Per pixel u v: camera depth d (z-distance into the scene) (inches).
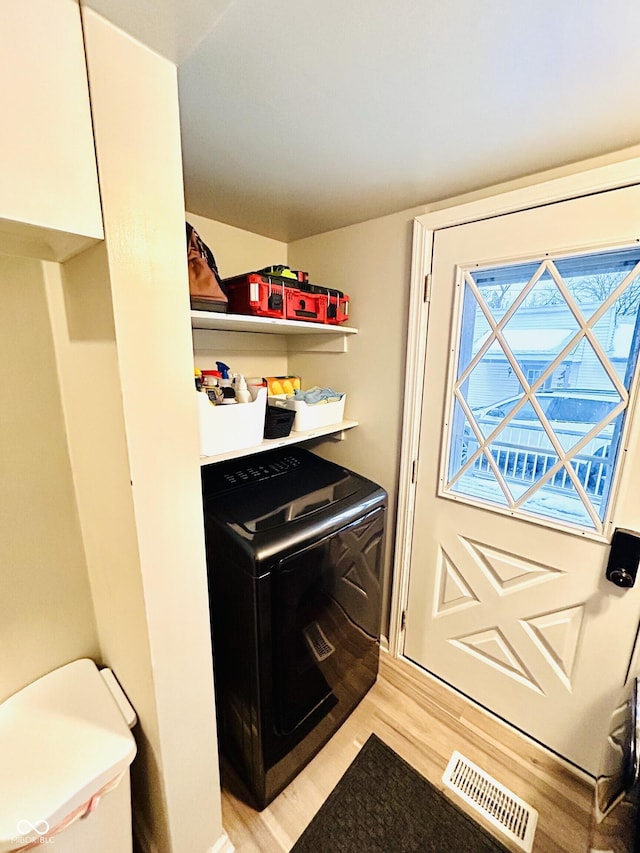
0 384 35.8
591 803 48.0
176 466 30.8
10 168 19.9
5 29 18.8
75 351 33.3
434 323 55.9
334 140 37.5
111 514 33.4
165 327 28.2
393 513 65.9
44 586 41.1
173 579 32.4
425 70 27.9
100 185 23.5
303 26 23.8
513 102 31.9
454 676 63.4
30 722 36.4
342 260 64.3
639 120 34.5
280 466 62.9
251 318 44.2
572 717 51.7
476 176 45.4
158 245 26.8
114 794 33.9
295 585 44.0
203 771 39.0
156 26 22.2
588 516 46.9
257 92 30.4
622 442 43.4
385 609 71.1
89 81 22.0
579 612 49.4
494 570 56.2
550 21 23.4
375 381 63.8
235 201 52.0
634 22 23.3
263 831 45.0
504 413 51.8
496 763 52.6
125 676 39.0
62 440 40.3
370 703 61.4
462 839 44.3
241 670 44.4
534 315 47.7
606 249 41.6
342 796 48.5
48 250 27.5
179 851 38.5
